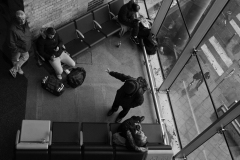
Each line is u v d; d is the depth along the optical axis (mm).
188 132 7430
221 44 6352
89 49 8086
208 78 6812
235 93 6590
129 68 8172
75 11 7699
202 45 6270
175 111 7730
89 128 5980
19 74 7098
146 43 8383
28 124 5516
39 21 6973
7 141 6191
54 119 6785
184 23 6965
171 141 7312
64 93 7180
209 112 6734
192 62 6801
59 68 6945
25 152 5145
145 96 7773
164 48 8555
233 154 5570
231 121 5113
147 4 9516
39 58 6949
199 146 6168
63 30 7285
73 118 6910
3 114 6492
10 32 5914
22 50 6367
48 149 5297
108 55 8195
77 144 5582
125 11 7965
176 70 7152
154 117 7504
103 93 7469
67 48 7457
